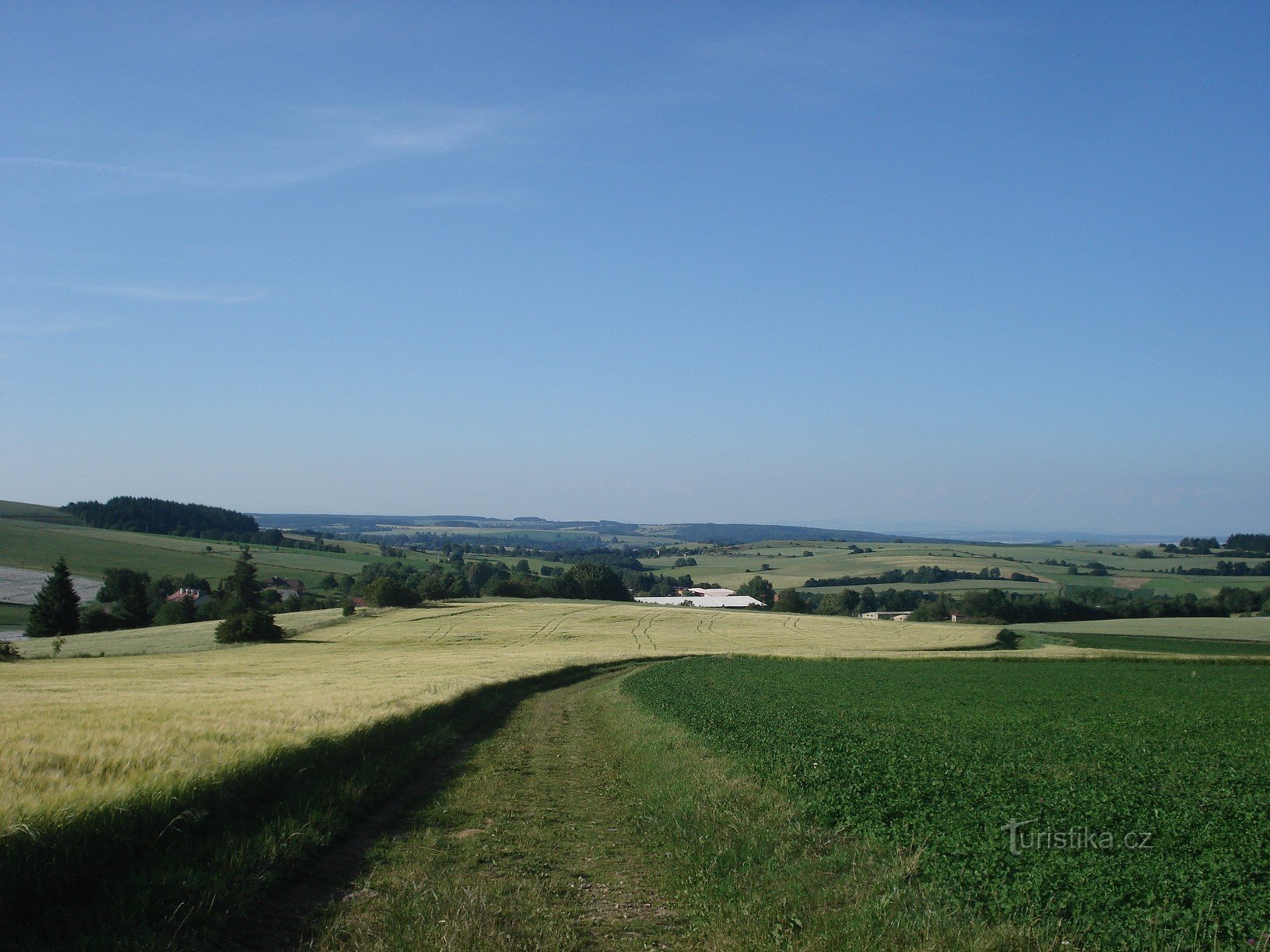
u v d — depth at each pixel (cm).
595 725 2684
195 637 8069
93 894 868
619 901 980
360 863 1111
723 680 4141
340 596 14075
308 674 4272
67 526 19075
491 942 816
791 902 909
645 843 1231
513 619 9831
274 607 12200
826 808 1276
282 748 1466
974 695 3562
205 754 1361
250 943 823
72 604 10088
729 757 1738
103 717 1805
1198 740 2292
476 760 1984
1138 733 2417
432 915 884
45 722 1692
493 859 1145
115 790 1047
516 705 3225
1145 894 921
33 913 810
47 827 894
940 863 1012
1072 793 1465
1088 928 822
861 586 18562
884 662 5584
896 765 1670
